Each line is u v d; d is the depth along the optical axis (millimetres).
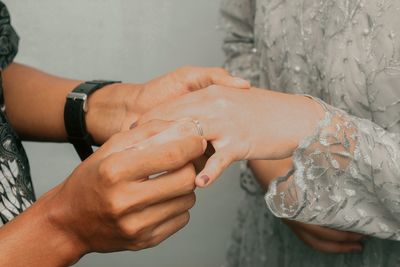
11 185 455
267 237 717
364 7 483
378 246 548
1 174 450
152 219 390
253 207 745
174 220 414
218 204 1014
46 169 1015
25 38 961
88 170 382
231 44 732
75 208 384
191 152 392
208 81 524
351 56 494
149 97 546
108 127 559
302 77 577
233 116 444
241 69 715
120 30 970
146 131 406
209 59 983
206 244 1028
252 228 747
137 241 396
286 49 585
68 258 402
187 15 970
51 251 395
